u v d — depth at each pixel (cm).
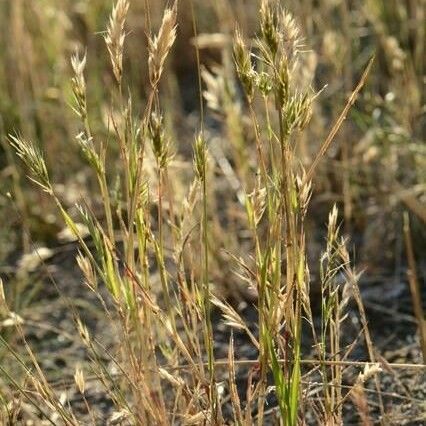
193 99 536
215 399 212
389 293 344
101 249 212
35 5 482
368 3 441
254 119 202
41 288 372
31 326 344
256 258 207
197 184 212
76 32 521
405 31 419
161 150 202
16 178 404
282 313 206
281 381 201
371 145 387
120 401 230
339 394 226
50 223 407
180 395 229
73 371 311
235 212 365
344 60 414
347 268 224
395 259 365
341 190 395
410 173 383
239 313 340
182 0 553
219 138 454
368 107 390
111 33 197
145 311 220
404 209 369
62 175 441
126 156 206
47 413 270
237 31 198
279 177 213
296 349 201
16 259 395
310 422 263
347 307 334
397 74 399
